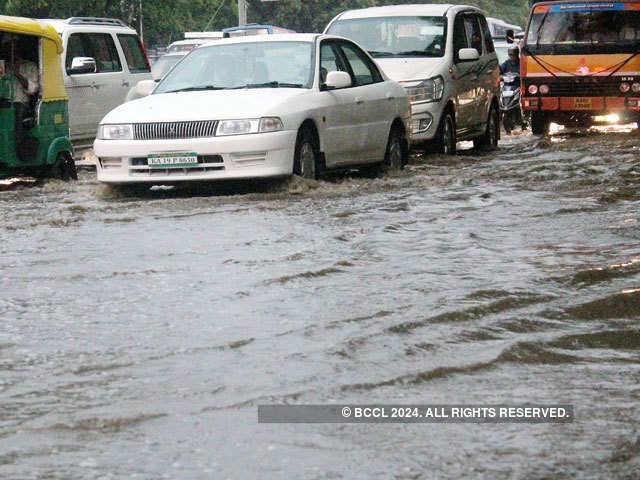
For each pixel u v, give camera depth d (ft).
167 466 17.06
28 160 65.00
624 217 44.68
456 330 26.04
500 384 21.74
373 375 22.17
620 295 29.14
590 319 27.32
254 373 22.38
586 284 31.24
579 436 18.45
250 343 24.94
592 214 45.85
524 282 31.40
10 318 28.04
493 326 26.43
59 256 37.47
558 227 42.52
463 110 89.45
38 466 17.10
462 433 18.60
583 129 117.39
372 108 67.46
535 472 16.78
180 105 58.49
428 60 86.84
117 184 58.75
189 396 20.83
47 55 66.54
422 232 41.98
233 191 58.95
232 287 31.48
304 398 20.59
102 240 41.06
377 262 35.45
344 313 27.86
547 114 110.83
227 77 63.21
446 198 52.85
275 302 29.37
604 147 82.84
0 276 33.86
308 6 366.02
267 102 58.03
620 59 107.34
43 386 21.77
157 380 22.00
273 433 18.56
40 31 65.67
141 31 248.52
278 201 53.01
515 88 124.06
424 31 89.35
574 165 67.46
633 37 107.55
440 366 22.81
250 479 16.47
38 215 49.24
